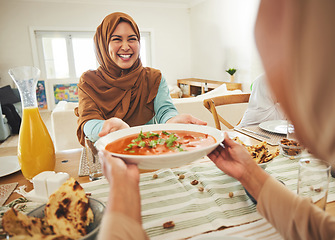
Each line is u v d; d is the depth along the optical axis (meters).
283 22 0.19
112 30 1.41
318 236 0.43
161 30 7.59
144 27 7.42
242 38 5.39
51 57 6.94
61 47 6.95
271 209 0.51
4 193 0.85
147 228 0.64
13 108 4.75
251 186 0.56
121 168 0.42
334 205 0.70
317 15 0.18
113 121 0.88
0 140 4.32
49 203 0.53
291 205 0.48
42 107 7.10
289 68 0.20
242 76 5.55
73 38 6.98
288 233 0.47
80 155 1.20
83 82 1.50
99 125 1.17
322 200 0.64
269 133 1.42
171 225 0.65
